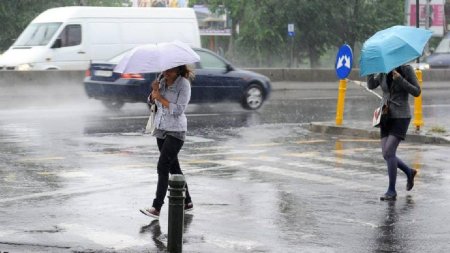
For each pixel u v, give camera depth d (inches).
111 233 434.3
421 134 825.5
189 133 894.4
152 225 453.7
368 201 523.8
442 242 419.5
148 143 795.4
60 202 510.9
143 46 464.4
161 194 469.7
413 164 673.0
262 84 1197.1
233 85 1164.5
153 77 1089.4
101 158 695.7
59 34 1373.0
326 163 681.0
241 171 636.1
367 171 641.0
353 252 399.2
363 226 454.3
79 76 1375.5
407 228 450.0
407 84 515.8
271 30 2544.3
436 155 722.8
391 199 527.2
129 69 453.1
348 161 693.3
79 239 420.5
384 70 509.7
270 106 1268.5
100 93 1111.6
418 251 401.7
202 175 615.5
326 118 1081.4
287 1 2532.0
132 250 399.9
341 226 453.7
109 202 513.0
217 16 2802.7
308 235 432.8
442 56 2063.2
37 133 866.8
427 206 509.4
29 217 468.4
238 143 812.0
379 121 524.1
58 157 699.4
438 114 1138.7
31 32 1417.3
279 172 633.0
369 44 522.3
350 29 2573.8
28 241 414.6
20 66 1354.6
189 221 462.6
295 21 2556.6
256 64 2687.0
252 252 397.4
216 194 542.3
